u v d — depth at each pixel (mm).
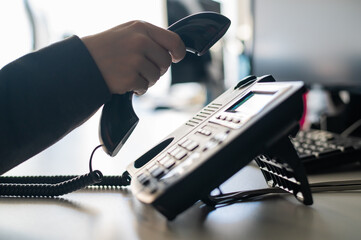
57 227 359
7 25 2391
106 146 456
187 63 1603
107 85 425
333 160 547
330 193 439
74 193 506
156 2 2533
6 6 2367
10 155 410
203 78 1625
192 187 337
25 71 412
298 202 410
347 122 931
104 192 508
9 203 458
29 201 467
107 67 422
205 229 342
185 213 393
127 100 469
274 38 1065
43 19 2035
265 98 385
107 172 625
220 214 383
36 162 767
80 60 416
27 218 390
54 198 481
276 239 311
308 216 361
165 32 448
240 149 341
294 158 379
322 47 905
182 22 462
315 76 935
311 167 541
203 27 458
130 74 426
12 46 2404
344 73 851
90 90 416
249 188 468
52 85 410
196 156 357
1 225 367
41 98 408
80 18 2611
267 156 405
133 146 933
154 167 404
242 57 1705
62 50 421
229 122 388
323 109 1242
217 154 337
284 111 350
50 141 421
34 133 410
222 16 465
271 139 349
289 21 1004
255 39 1135
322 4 894
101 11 2635
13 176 580
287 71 1026
